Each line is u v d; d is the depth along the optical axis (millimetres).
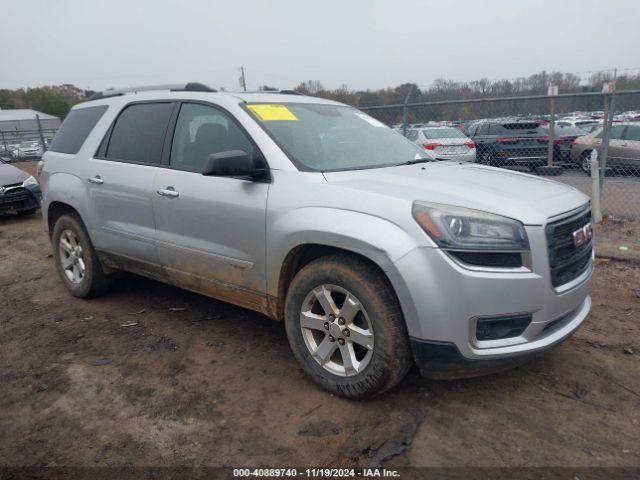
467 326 2697
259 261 3391
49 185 5027
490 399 3119
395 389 3240
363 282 2898
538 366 3500
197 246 3754
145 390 3332
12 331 4340
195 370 3568
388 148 4035
